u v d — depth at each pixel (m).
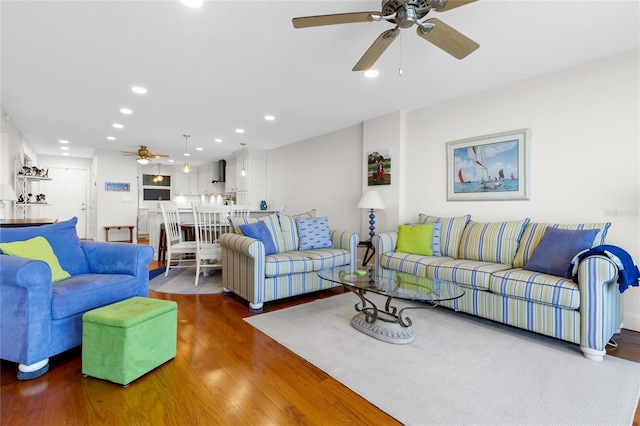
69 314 1.94
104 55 2.80
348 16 1.75
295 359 2.12
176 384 1.79
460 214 3.86
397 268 3.43
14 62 2.93
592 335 2.12
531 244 2.90
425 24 1.80
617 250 2.30
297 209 6.59
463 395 1.72
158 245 5.71
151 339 1.90
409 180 4.41
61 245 2.44
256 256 3.00
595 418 1.53
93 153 8.20
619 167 2.76
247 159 7.29
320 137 5.98
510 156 3.41
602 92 2.84
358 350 2.25
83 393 1.69
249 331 2.57
